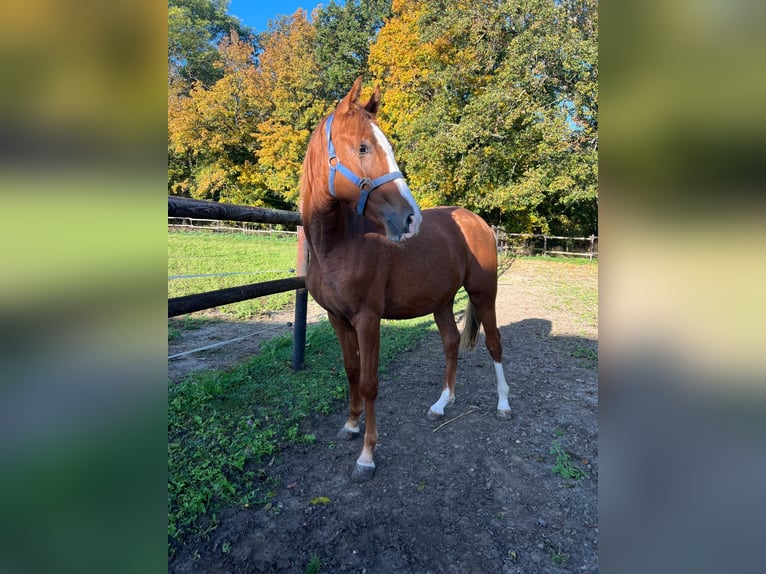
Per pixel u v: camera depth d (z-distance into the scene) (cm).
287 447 242
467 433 261
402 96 1493
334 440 252
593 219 1744
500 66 1278
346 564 163
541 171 1255
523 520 186
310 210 204
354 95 185
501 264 1245
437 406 284
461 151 1242
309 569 158
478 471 221
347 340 239
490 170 1373
